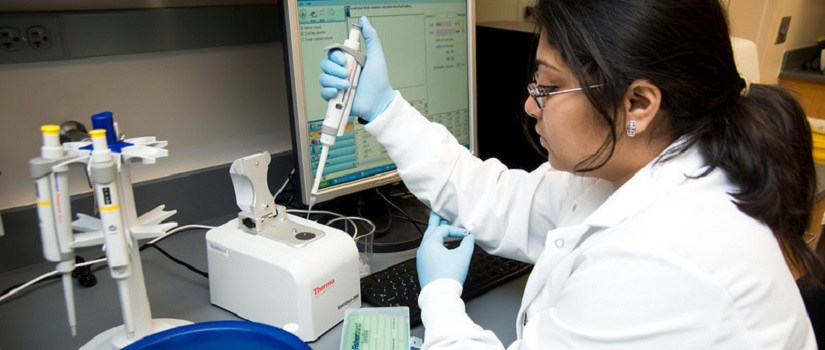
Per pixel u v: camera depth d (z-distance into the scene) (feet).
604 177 2.70
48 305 3.31
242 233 3.15
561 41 2.21
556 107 2.33
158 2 3.95
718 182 2.27
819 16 9.42
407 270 3.55
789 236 2.36
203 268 3.72
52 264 3.80
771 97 2.49
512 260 3.73
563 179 3.38
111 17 3.75
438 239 3.29
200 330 2.59
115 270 2.46
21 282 3.55
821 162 5.54
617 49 2.09
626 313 2.00
